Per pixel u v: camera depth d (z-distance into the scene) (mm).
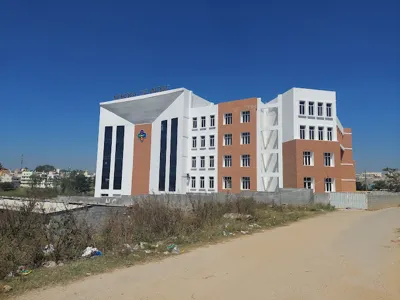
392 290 5859
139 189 48812
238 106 43125
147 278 6586
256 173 40469
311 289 5902
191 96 47688
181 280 6457
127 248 9008
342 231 13609
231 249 9648
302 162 36750
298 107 37906
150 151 48969
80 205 15805
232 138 43062
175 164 45656
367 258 8359
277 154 39688
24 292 5668
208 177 44375
